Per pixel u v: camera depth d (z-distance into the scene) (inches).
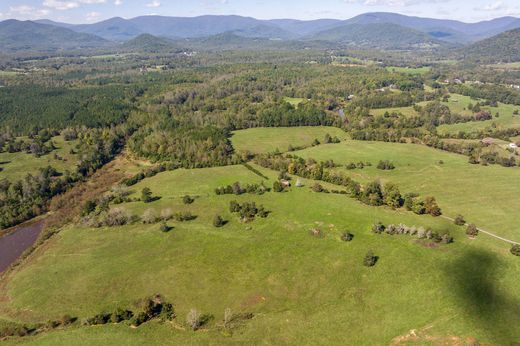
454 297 3289.9
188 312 3385.8
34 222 5674.2
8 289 3946.9
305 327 3122.5
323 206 5044.3
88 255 4367.6
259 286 3654.0
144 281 3818.9
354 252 3998.5
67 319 3351.4
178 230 4709.6
